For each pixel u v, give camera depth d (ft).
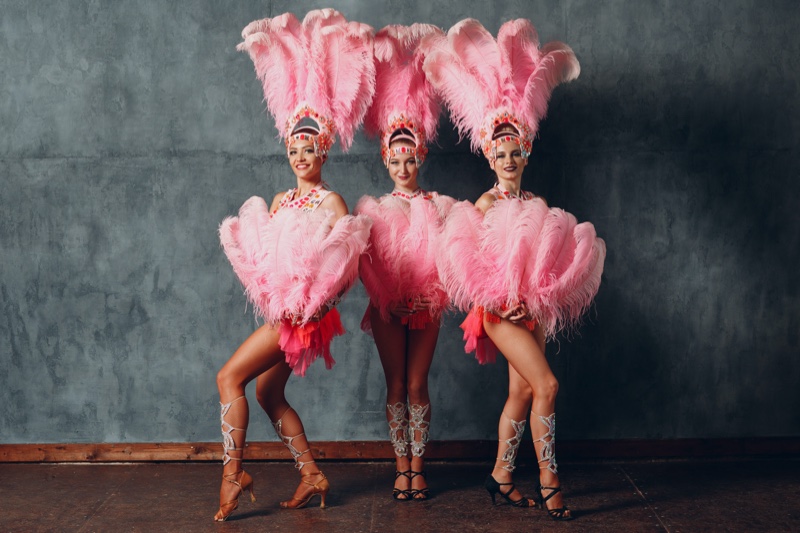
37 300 14.30
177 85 14.10
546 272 11.09
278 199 12.58
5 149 14.15
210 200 14.21
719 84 14.10
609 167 14.15
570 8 13.99
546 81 12.24
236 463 11.57
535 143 14.14
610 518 11.42
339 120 12.04
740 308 14.29
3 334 14.34
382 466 14.12
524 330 11.41
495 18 14.01
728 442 14.24
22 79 14.08
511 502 11.98
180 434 14.42
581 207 14.20
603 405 14.38
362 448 14.29
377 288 11.96
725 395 14.34
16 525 11.34
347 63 11.99
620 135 14.14
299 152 11.84
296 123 11.92
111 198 14.20
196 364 14.35
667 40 14.06
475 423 14.39
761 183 14.19
